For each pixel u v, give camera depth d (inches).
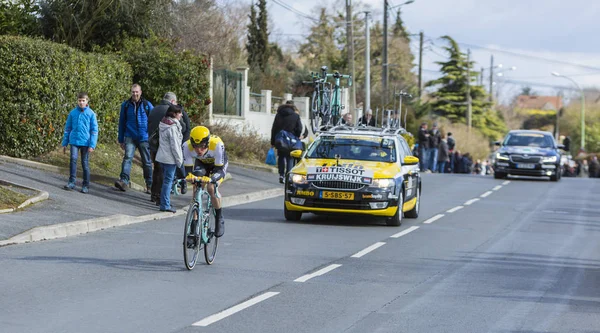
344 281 557.9
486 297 516.1
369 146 931.3
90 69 1128.2
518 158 1756.9
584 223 975.6
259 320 437.4
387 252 696.4
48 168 995.3
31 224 717.3
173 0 1574.8
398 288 539.2
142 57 1342.3
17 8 1357.0
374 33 3735.2
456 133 3966.5
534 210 1114.1
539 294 531.2
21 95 991.6
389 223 888.3
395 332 418.9
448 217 995.3
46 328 405.7
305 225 866.8
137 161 1189.7
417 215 987.9
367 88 2349.9
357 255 674.2
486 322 447.5
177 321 429.7
